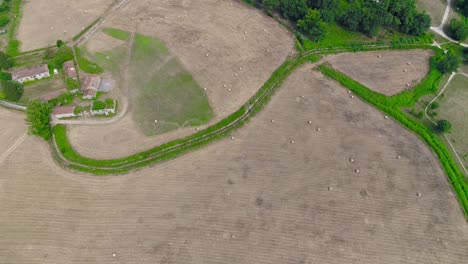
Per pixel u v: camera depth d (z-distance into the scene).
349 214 72.00
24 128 86.56
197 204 73.06
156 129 85.88
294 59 102.69
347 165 79.69
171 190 75.25
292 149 82.56
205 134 85.25
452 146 83.56
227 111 90.00
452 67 97.44
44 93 93.06
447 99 93.38
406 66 101.44
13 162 80.06
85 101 91.00
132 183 76.44
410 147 83.12
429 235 69.25
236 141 84.06
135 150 81.81
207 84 96.00
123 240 68.06
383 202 73.81
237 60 102.31
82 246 67.38
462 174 78.69
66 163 79.94
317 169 79.00
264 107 91.31
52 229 69.81
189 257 65.94
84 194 74.88
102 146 82.44
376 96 93.19
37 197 74.50
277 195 74.69
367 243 68.12
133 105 90.88
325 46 106.19
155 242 67.75
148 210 72.12
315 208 72.75
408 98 93.38
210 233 69.00
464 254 67.00
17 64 100.44
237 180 76.88
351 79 97.38
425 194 75.19
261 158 80.81
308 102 92.38
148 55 103.31
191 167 79.00
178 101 92.00
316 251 67.00
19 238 68.69
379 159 80.81
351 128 86.75
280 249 67.19
